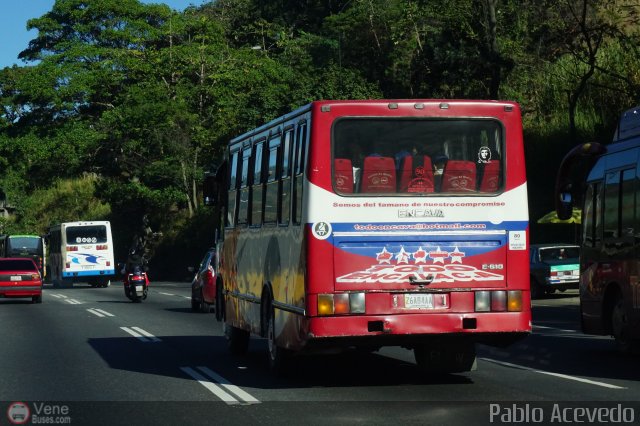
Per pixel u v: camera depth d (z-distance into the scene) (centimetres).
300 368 1511
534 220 4609
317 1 8881
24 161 9150
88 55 8756
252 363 1612
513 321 1270
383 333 1243
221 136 7212
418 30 6281
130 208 8044
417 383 1312
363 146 1272
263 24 8600
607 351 1717
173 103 7388
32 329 2400
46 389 1314
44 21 9219
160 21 9231
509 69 5122
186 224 7456
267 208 1475
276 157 1435
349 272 1247
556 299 3584
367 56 6700
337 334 1238
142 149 7519
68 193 9194
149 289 5184
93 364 1612
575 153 1717
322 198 1255
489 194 1283
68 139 8569
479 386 1270
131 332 2278
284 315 1348
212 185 1888
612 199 1681
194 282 3144
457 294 1262
